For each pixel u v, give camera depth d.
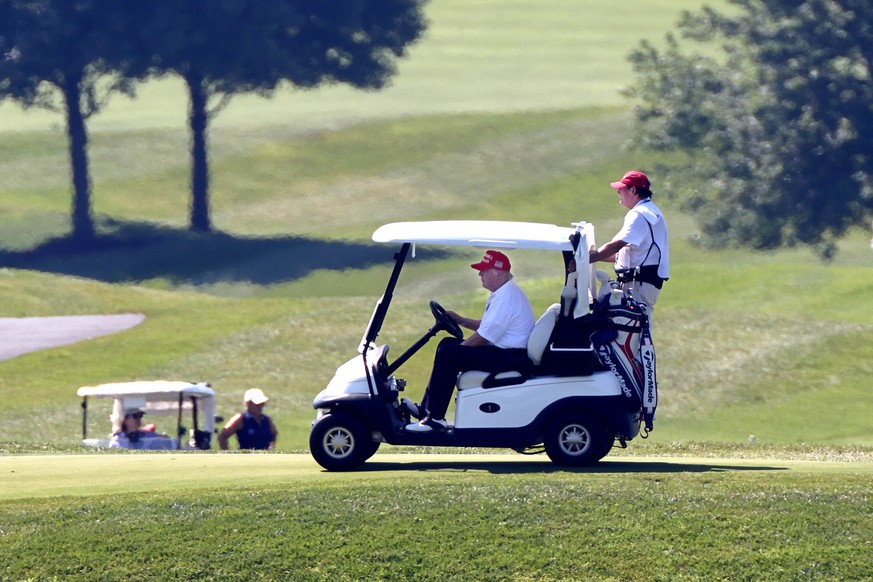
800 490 27.05
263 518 25.47
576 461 30.05
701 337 90.56
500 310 29.86
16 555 24.02
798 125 129.62
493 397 29.83
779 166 130.38
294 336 91.31
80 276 131.88
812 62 129.75
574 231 29.81
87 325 96.56
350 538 24.56
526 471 29.72
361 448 30.36
